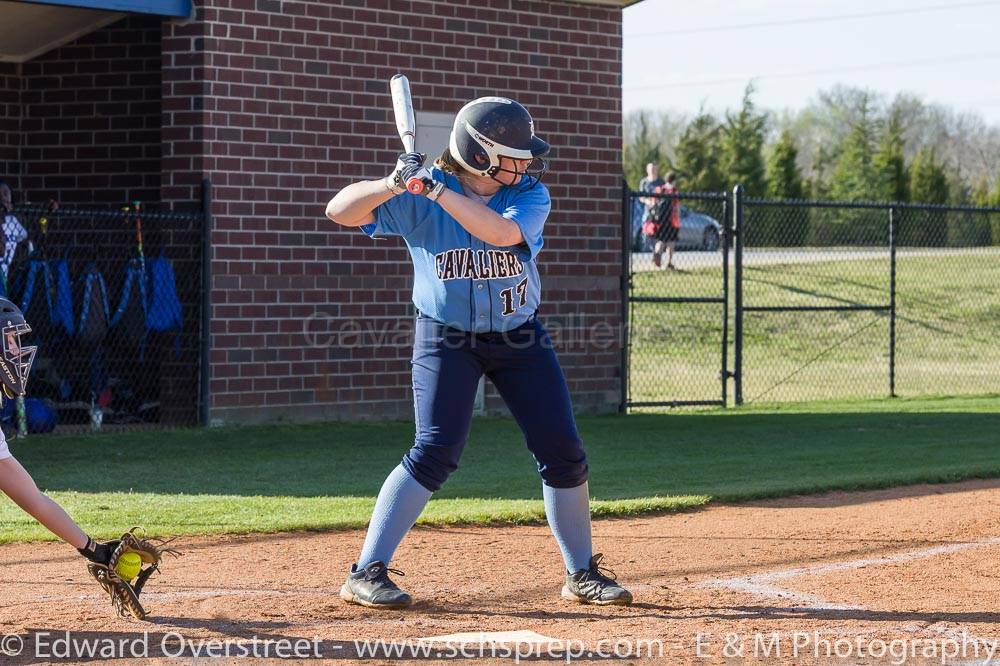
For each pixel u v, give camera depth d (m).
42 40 27.44
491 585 12.70
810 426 28.02
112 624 10.86
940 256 62.56
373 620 11.19
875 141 116.38
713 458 22.95
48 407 24.88
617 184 30.41
